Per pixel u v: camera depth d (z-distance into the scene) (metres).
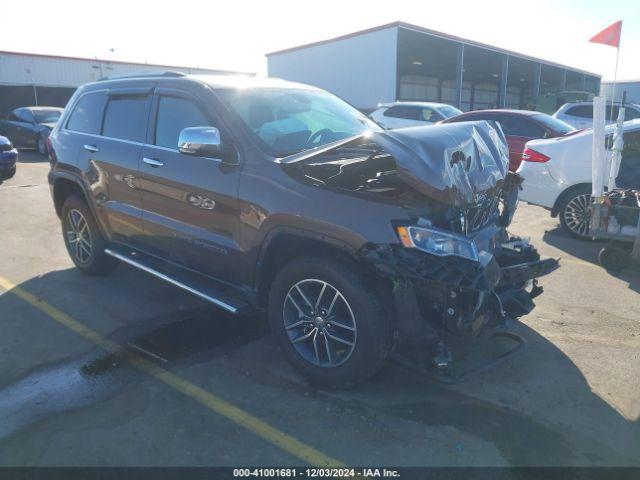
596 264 5.89
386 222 2.93
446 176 3.05
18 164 14.36
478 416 3.07
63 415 3.04
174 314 4.47
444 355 3.08
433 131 3.39
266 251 3.43
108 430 2.91
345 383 3.22
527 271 3.63
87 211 5.07
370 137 3.16
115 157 4.49
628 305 4.71
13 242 6.58
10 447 2.76
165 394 3.27
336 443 2.82
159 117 4.21
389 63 23.92
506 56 30.59
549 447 2.80
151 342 3.96
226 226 3.64
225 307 3.59
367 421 3.01
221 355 3.78
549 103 25.25
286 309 3.42
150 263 4.45
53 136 5.37
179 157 3.93
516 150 9.84
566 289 5.10
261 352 3.83
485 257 3.12
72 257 5.48
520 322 4.34
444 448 2.79
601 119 5.38
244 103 3.85
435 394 3.29
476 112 10.58
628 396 3.29
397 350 3.44
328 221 3.07
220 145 3.61
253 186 3.43
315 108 4.29
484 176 3.54
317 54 27.19
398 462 2.68
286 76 29.20
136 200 4.35
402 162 2.99
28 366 3.59
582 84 46.19
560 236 7.20
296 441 2.84
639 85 30.19
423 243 2.91
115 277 5.35
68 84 28.50
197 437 2.86
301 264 3.25
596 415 3.09
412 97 40.88
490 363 3.38
